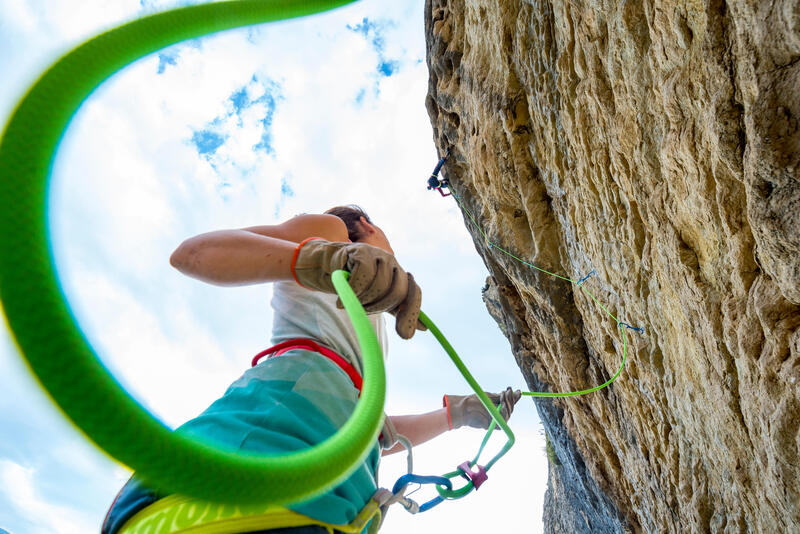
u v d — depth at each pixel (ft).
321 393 4.14
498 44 16.63
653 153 11.00
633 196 12.25
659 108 10.43
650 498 16.81
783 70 6.64
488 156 18.53
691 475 13.05
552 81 14.75
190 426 3.62
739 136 7.83
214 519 2.81
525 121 16.89
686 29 8.84
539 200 17.60
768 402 8.31
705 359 10.68
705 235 9.76
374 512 3.77
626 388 15.93
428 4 23.00
